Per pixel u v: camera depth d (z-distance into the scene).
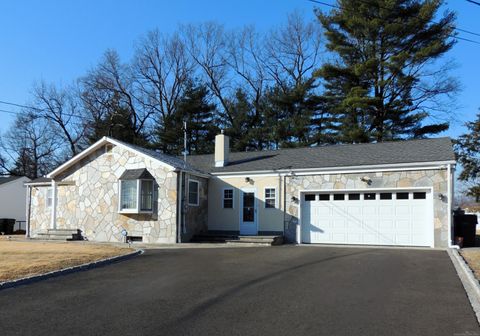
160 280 10.73
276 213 21.84
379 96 34.94
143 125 47.81
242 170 22.89
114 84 47.56
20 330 6.89
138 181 21.75
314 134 38.97
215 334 6.60
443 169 18.58
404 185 19.20
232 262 13.52
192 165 24.88
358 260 13.45
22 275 10.97
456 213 20.81
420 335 6.46
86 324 7.17
